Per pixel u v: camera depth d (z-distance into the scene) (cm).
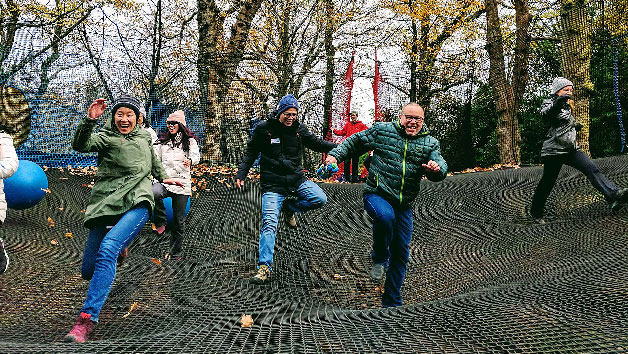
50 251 567
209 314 390
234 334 298
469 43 1953
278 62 1469
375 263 415
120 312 401
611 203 600
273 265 569
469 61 1559
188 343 277
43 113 1109
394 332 285
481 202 791
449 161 1741
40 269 499
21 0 1753
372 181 418
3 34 1586
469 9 1817
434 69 1577
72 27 1586
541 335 265
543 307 317
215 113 1262
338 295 495
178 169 590
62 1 1733
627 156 935
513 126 1517
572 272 424
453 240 645
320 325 310
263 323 328
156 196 559
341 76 1468
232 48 1420
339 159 426
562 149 630
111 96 1205
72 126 1123
